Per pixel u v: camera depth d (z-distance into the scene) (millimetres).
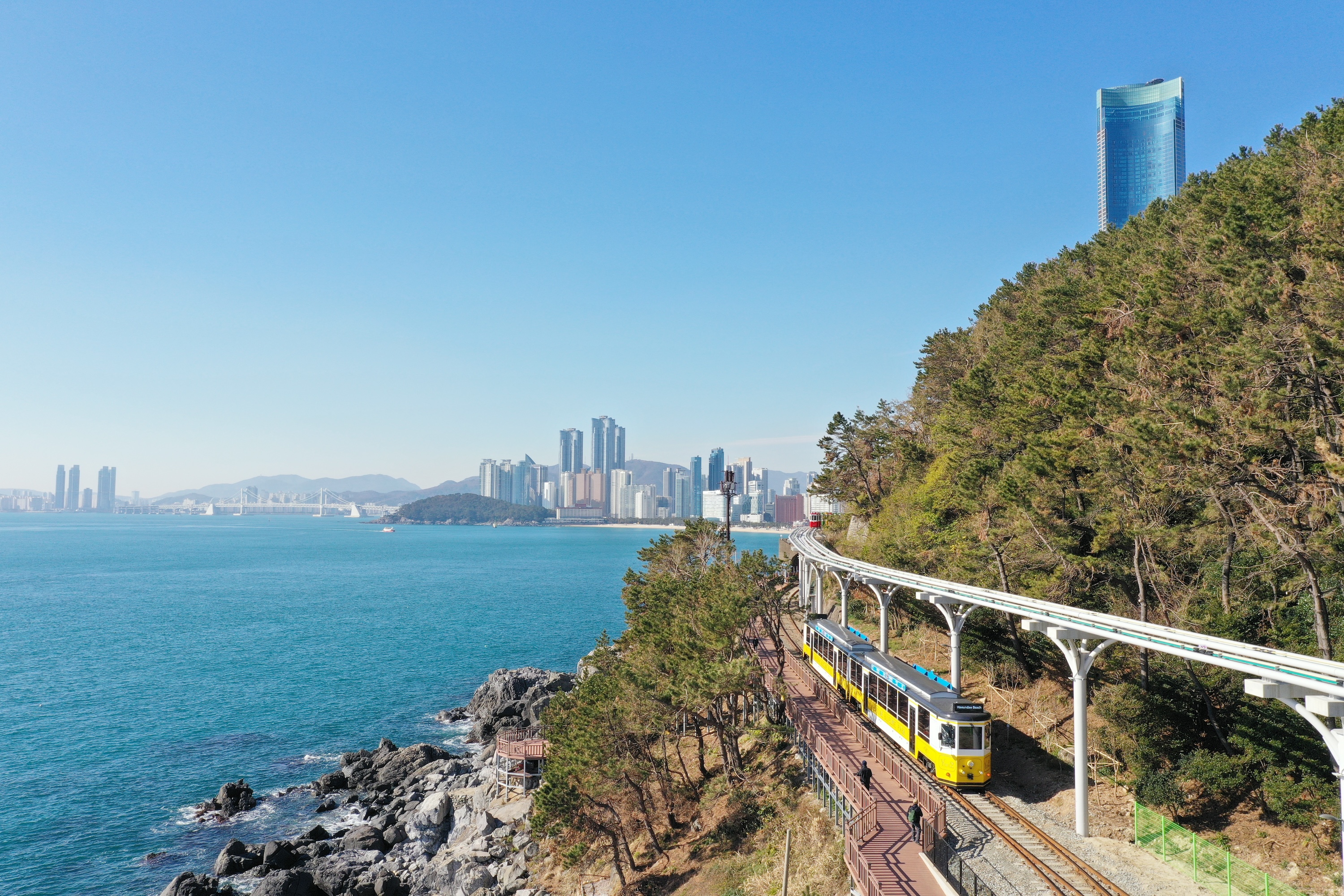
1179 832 27859
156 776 62188
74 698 84188
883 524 76000
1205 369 33688
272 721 77188
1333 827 27062
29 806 55875
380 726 76312
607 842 41781
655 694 38500
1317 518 30656
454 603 160375
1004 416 50750
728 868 33562
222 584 195250
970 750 33062
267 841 50688
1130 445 35625
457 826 50156
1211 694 32875
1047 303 55062
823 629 51062
